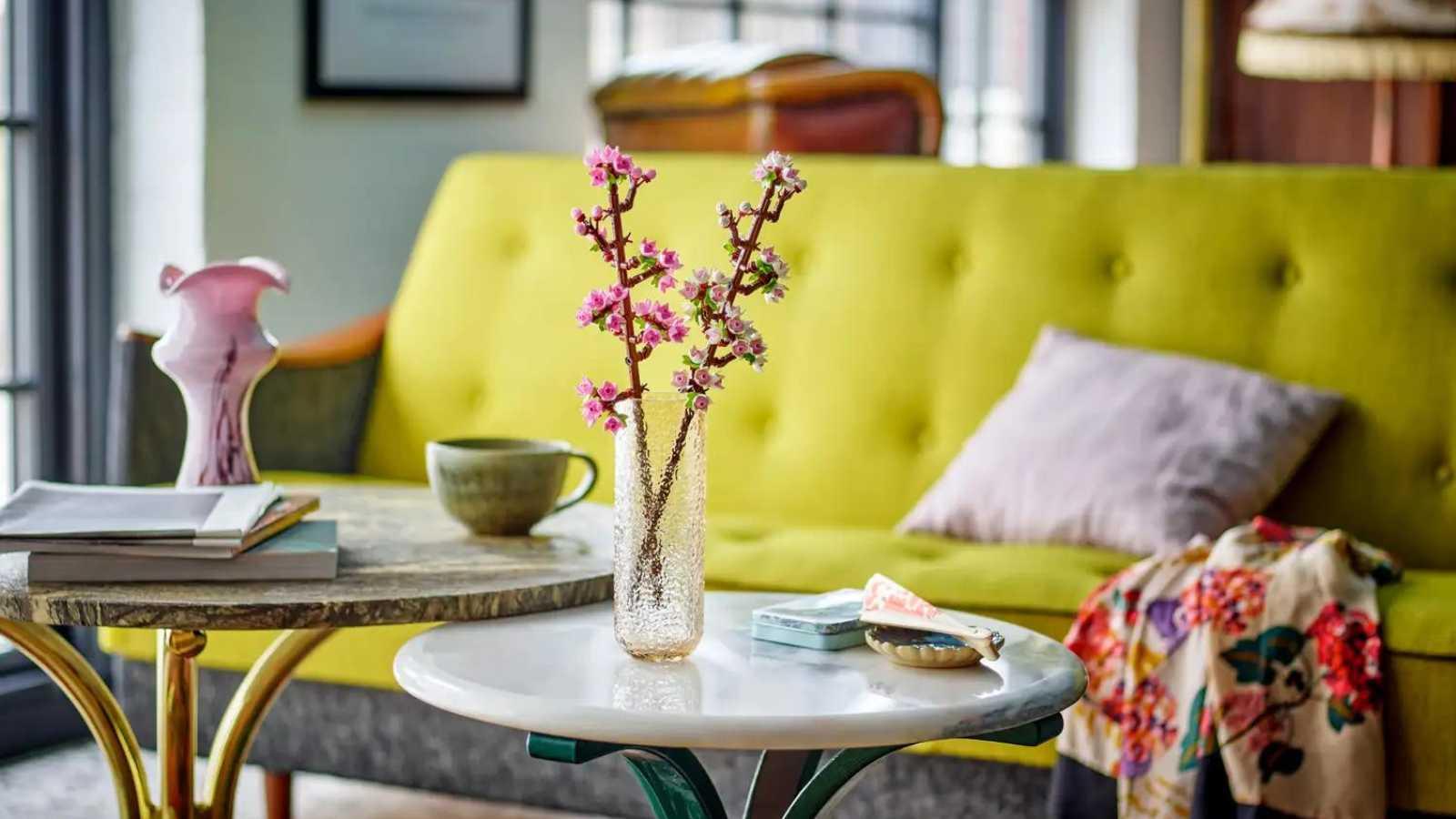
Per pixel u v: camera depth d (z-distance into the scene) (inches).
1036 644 55.8
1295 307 99.3
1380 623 73.9
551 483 69.6
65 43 119.6
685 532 52.9
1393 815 73.6
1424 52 179.0
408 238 137.3
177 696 66.1
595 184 53.0
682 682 50.2
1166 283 101.6
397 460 113.8
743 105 133.8
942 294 105.8
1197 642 75.0
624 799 87.2
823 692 49.2
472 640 55.3
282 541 60.3
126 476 97.6
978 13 221.5
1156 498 90.9
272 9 124.3
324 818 102.1
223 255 121.5
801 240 109.3
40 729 115.6
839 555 86.2
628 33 167.5
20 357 119.3
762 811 55.2
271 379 108.3
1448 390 95.7
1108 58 229.0
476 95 139.6
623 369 109.8
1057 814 77.6
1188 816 73.6
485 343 113.7
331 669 91.0
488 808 104.9
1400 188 99.3
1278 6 186.5
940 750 80.9
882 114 139.2
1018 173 106.9
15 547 56.8
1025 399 98.8
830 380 106.3
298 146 127.2
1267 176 101.9
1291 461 94.0
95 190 121.0
